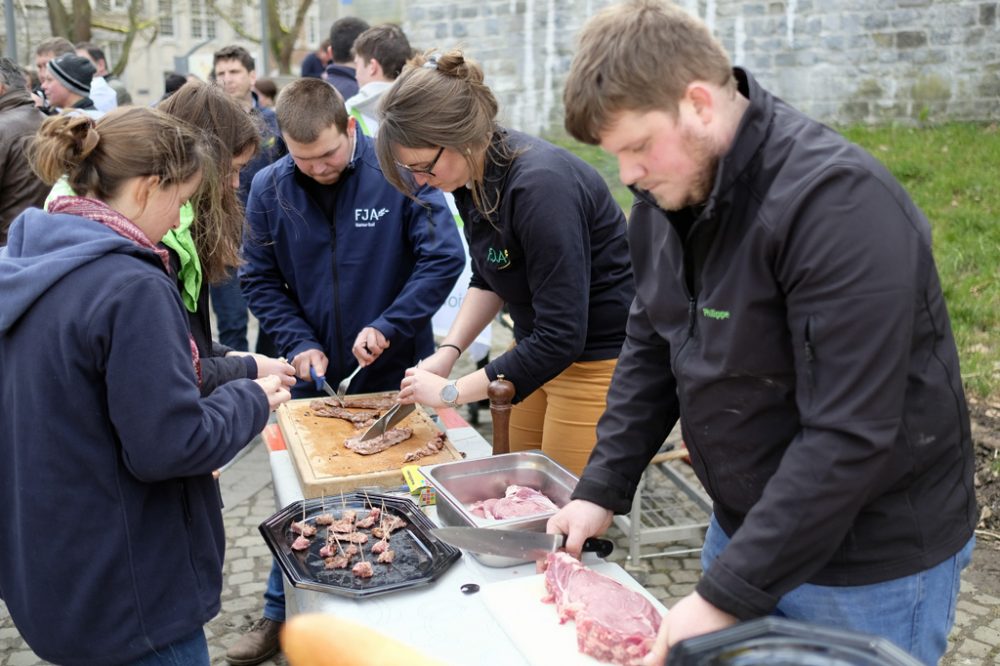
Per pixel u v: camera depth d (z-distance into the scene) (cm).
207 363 226
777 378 142
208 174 181
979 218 621
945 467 144
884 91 896
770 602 132
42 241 165
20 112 412
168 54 2845
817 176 127
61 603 169
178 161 170
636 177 137
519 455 228
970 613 321
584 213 236
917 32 872
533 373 231
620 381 186
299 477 242
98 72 702
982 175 696
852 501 128
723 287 141
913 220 130
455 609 174
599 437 187
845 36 903
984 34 846
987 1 839
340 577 189
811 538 130
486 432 493
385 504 222
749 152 133
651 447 184
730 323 141
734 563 132
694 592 137
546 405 286
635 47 127
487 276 250
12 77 414
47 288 159
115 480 167
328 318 308
